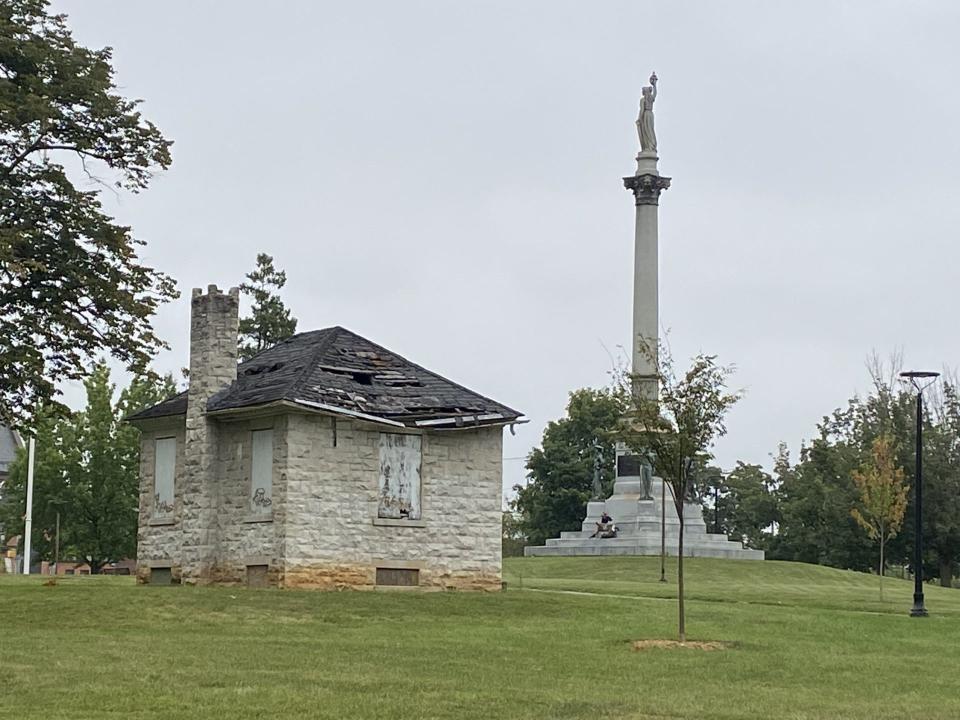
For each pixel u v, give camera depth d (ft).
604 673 84.58
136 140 150.30
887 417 323.57
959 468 309.42
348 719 63.57
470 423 146.20
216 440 144.15
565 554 254.47
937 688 82.58
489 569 147.33
